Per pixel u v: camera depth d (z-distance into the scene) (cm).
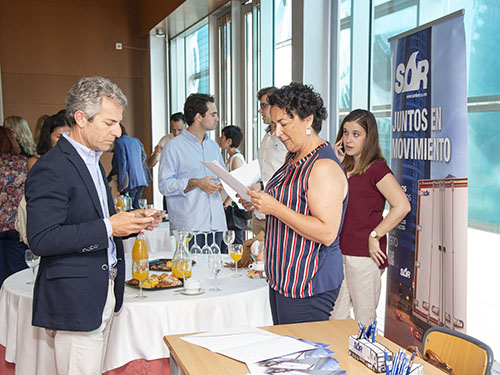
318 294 192
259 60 520
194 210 371
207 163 238
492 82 279
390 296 317
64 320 185
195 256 317
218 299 236
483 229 289
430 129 275
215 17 686
